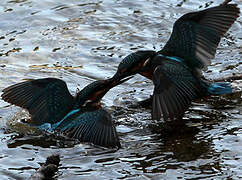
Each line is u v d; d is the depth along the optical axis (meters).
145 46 17.23
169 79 10.56
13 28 18.25
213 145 11.94
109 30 18.20
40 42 17.44
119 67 11.78
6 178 10.96
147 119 13.37
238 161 11.24
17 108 13.96
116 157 11.66
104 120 10.40
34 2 19.75
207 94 11.15
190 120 13.14
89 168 11.27
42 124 11.09
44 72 15.83
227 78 14.91
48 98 11.19
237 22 18.39
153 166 11.24
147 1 19.78
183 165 11.23
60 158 11.69
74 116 10.91
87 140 10.37
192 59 11.32
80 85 15.20
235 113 13.43
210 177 10.73
